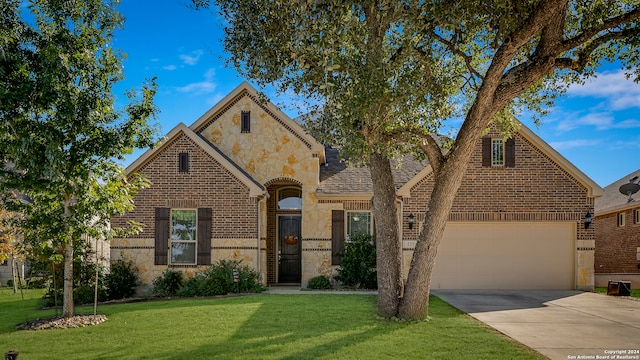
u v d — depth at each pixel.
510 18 9.82
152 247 17.52
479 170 18.03
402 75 9.78
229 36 11.08
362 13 9.53
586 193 17.88
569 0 11.06
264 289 17.34
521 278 17.84
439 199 10.74
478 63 13.80
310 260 18.55
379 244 11.38
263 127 18.94
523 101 14.12
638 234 23.83
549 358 7.93
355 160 9.72
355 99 8.83
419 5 9.18
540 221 17.86
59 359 8.08
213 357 7.92
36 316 12.47
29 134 10.73
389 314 11.07
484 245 17.98
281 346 8.54
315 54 9.58
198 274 17.23
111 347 8.79
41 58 10.87
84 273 15.43
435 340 8.98
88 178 11.34
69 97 11.02
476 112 10.23
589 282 17.66
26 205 11.43
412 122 11.61
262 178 18.78
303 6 9.06
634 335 9.70
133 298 16.45
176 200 17.62
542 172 17.97
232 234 17.42
